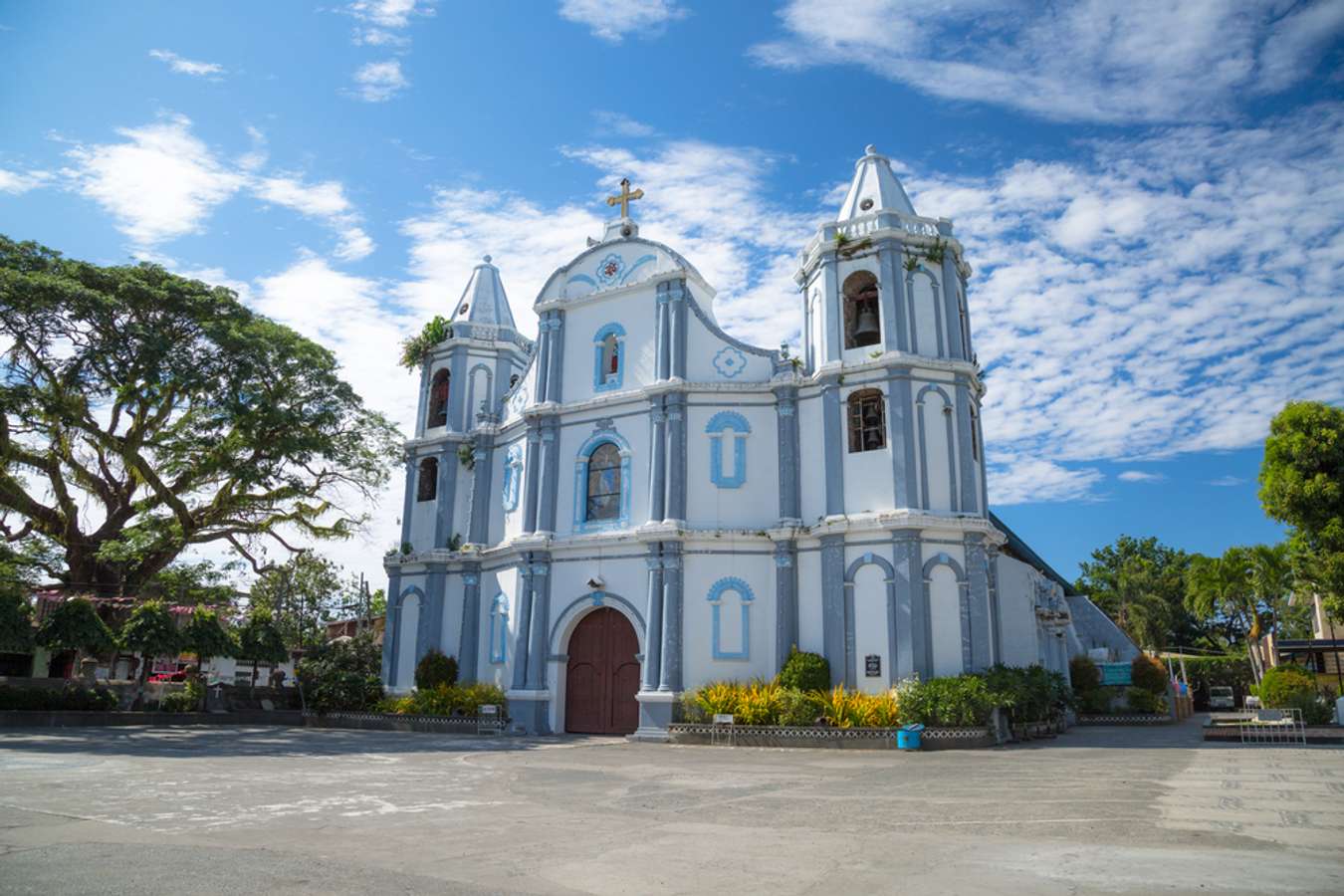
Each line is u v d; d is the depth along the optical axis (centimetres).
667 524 2634
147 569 3478
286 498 3425
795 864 789
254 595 5250
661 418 2769
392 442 3503
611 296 3012
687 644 2580
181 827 963
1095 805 1148
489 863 796
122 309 2958
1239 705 5869
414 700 2958
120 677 4206
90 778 1395
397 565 3344
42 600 3844
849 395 2578
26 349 2856
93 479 3334
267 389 3188
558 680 2786
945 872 747
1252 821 1012
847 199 2808
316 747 2136
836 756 2002
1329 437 2594
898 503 2419
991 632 2438
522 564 2903
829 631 2439
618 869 772
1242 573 5062
